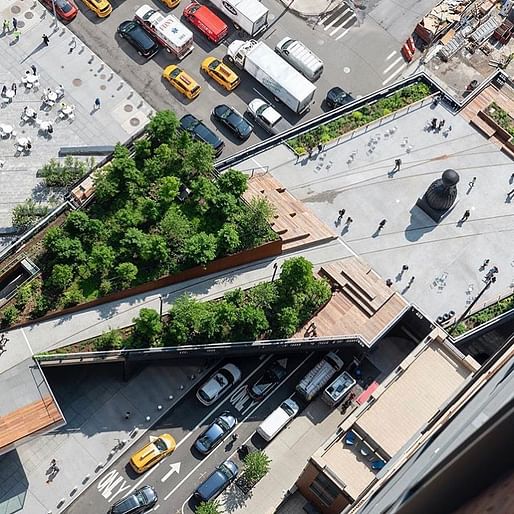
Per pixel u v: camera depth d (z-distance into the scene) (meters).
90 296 85.44
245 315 85.06
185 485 85.56
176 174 94.19
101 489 84.25
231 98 108.81
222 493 85.31
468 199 99.62
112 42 110.31
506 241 97.81
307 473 78.00
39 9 110.56
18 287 84.56
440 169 101.12
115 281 86.62
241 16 110.75
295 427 89.81
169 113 94.50
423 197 97.69
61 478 84.00
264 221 89.50
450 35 116.31
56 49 108.38
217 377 90.19
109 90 106.88
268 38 114.19
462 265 95.81
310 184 98.50
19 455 84.44
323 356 93.56
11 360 81.25
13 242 90.75
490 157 102.50
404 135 102.50
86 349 83.44
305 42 114.62
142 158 95.12
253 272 92.19
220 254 89.56
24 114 102.94
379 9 118.50
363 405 77.69
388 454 74.69
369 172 100.00
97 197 90.75
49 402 78.94
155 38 110.38
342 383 90.69
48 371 88.50
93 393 88.69
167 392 89.94
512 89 108.44
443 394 79.31
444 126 103.62
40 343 82.88
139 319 82.69
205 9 112.12
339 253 95.00
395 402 78.06
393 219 97.56
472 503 29.55
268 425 87.56
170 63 110.31
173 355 85.81
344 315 91.00
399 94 105.19
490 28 116.44
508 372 47.72
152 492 83.44
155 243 86.38
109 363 89.81
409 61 114.69
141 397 89.31
